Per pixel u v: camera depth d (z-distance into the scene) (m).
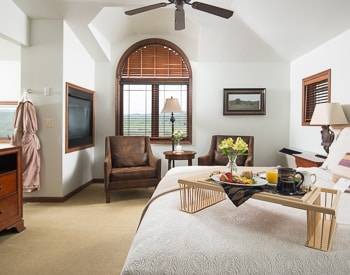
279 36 4.07
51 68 3.83
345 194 1.84
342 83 3.31
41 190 3.89
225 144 2.10
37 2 3.46
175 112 4.75
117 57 5.11
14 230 2.81
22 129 3.71
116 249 2.45
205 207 1.54
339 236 1.18
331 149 2.81
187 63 5.07
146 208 1.71
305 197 1.28
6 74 5.11
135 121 5.24
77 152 4.43
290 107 4.96
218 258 1.02
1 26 3.23
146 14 4.32
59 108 3.86
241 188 1.44
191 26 4.61
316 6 3.00
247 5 3.59
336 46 3.44
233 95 4.97
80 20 3.82
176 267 1.00
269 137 5.01
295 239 1.15
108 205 3.78
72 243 2.56
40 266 2.15
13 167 2.80
